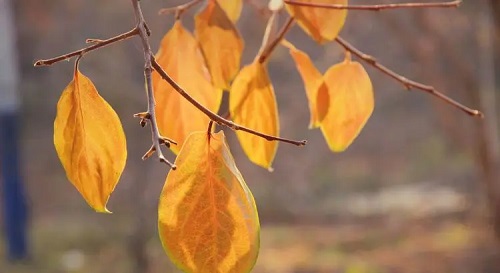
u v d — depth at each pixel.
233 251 1.42
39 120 10.34
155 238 8.48
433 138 14.23
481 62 7.61
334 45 4.49
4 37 8.31
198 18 1.62
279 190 11.52
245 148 1.62
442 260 7.97
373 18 6.43
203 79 1.61
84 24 8.65
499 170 7.07
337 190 12.60
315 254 8.88
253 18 5.37
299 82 9.04
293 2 1.59
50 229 9.98
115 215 9.03
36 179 10.86
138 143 7.86
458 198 11.05
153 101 1.43
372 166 13.77
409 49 6.36
